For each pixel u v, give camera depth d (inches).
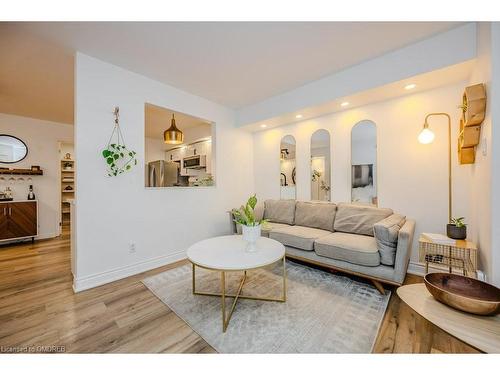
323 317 64.9
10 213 146.9
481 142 66.2
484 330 34.4
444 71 79.4
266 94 129.6
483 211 65.0
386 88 93.6
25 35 74.8
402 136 102.1
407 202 101.0
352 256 82.1
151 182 148.0
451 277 48.5
